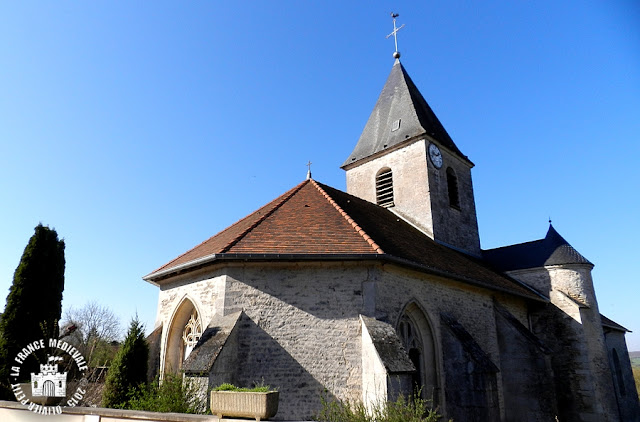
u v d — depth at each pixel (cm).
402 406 687
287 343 887
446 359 1040
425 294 1068
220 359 809
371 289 916
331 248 932
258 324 898
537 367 1217
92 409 673
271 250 920
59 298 1089
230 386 664
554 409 1164
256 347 880
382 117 2014
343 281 933
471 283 1204
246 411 596
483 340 1241
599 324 1677
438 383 1023
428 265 1058
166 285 1144
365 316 893
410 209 1722
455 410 988
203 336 862
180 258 1202
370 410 796
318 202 1212
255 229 1029
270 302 918
